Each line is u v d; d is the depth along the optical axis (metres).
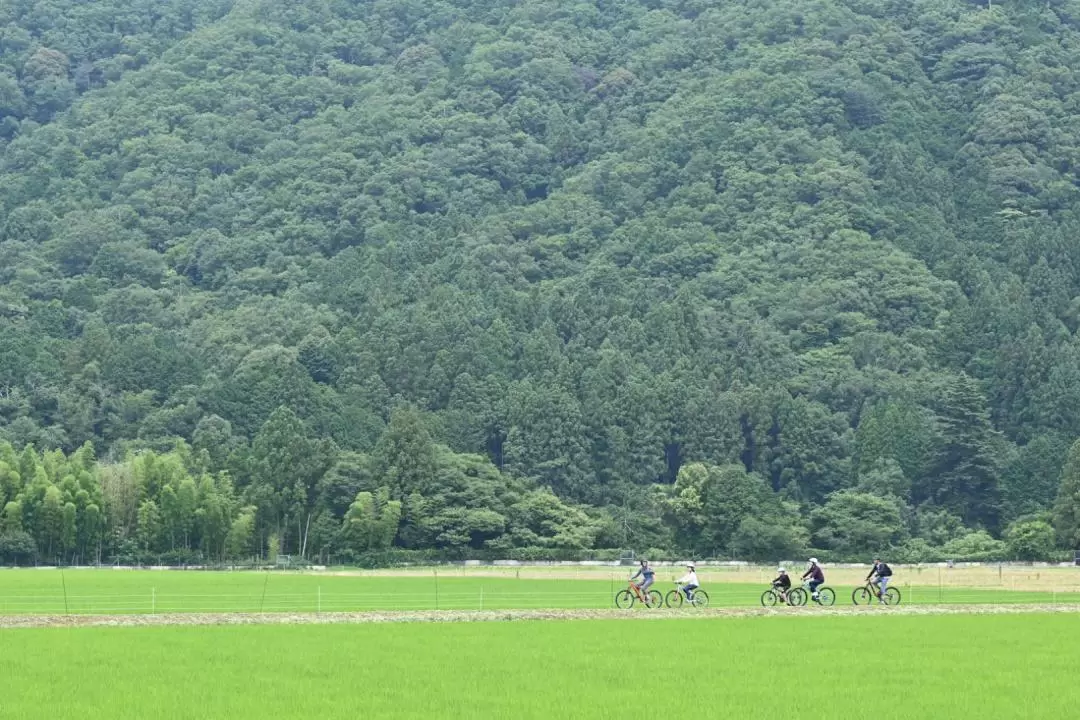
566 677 156.50
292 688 148.88
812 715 138.12
